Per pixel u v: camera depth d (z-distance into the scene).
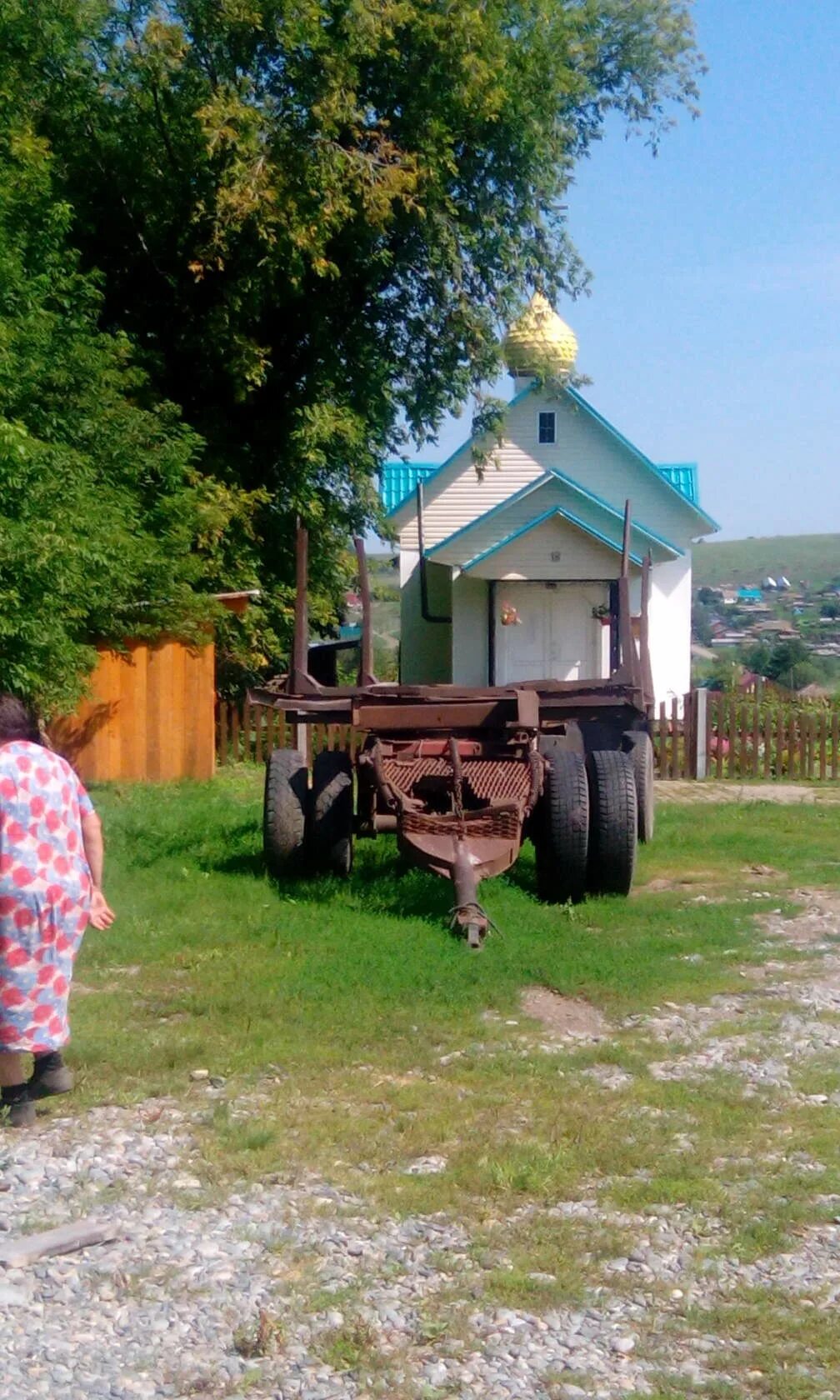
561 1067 6.49
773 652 52.91
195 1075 6.35
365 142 21.83
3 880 5.58
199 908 9.76
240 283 21.34
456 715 10.53
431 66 21.55
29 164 18.39
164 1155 5.42
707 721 19.48
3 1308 4.21
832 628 77.12
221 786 17.41
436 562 30.42
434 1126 5.68
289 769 10.86
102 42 22.03
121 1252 4.58
